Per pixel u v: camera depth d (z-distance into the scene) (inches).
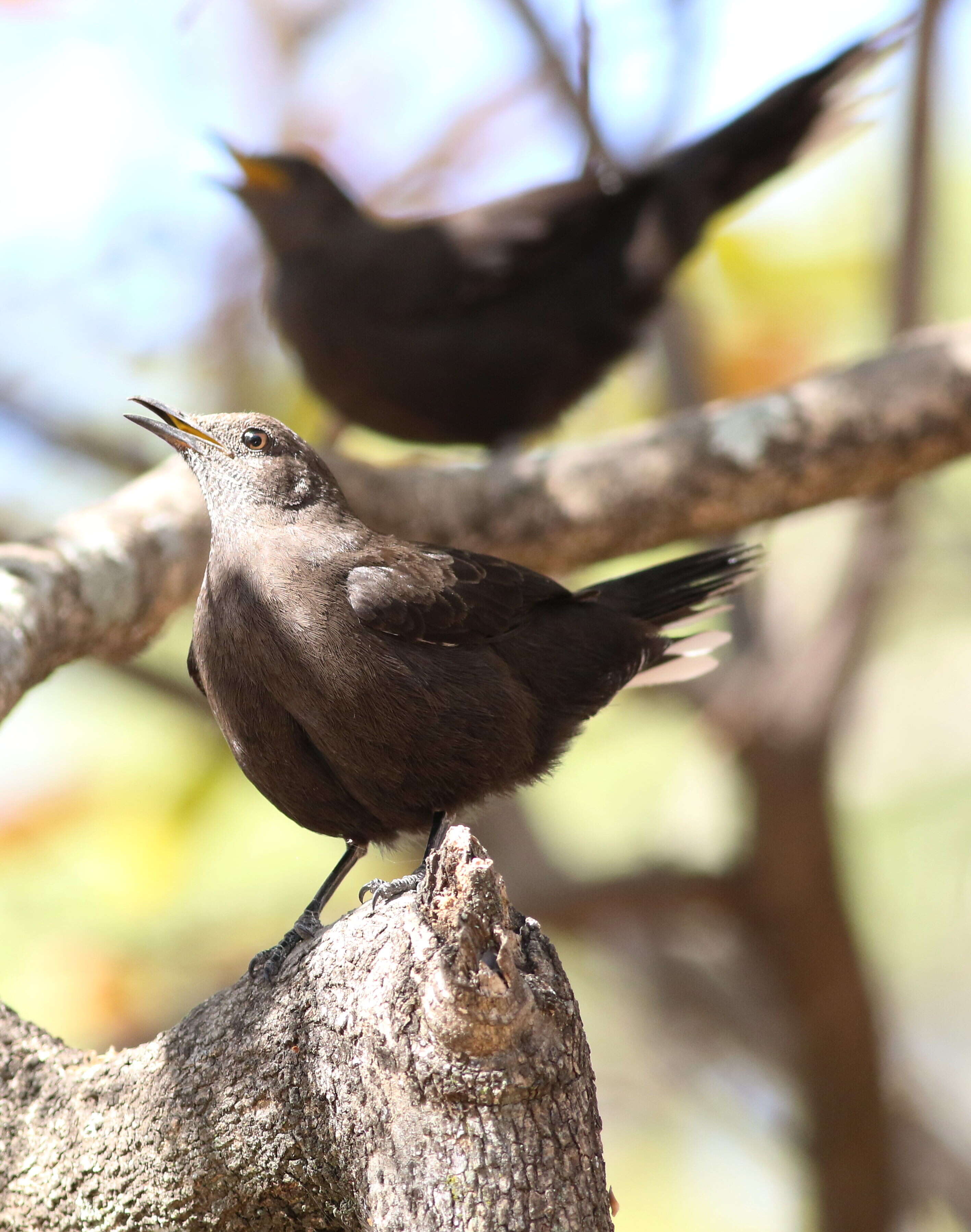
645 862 510.0
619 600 325.7
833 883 490.6
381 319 458.0
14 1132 229.5
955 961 645.3
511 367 460.1
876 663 589.6
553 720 302.0
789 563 615.8
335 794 274.4
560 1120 185.8
